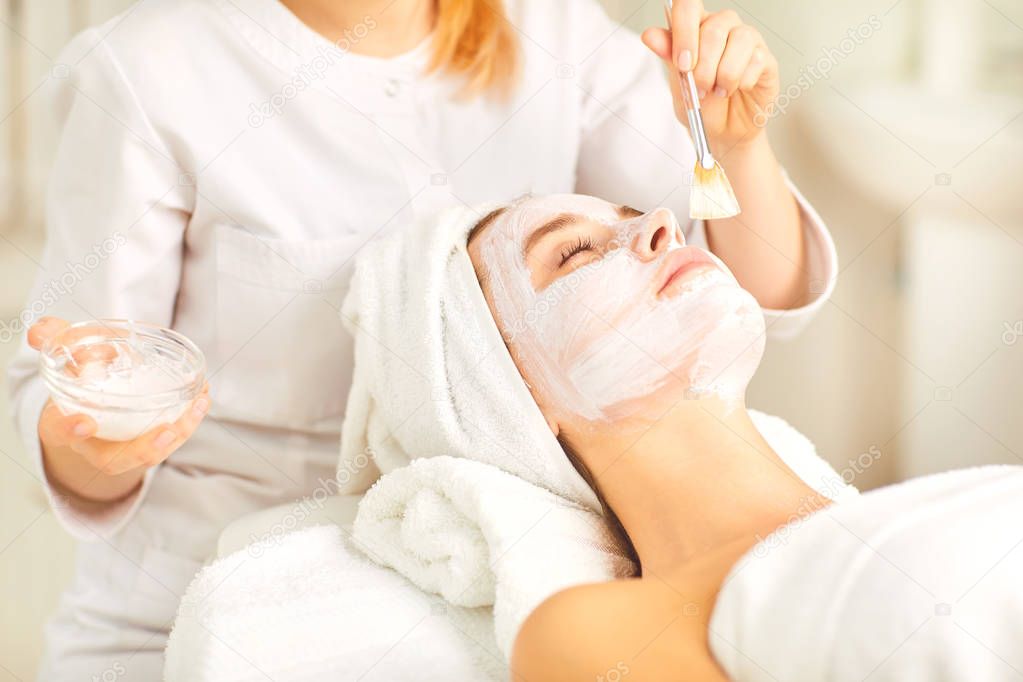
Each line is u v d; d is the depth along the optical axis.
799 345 1.90
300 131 1.24
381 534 1.02
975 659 0.74
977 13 1.92
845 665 0.76
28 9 2.16
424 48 1.29
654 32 1.10
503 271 1.06
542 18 1.38
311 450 1.28
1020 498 0.83
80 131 1.17
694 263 1.02
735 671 0.80
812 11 1.98
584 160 1.43
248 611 0.93
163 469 1.27
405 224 1.27
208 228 1.23
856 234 1.93
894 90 1.96
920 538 0.79
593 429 1.00
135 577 1.25
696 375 0.99
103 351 1.00
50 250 1.21
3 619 1.62
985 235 1.83
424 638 0.94
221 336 1.25
